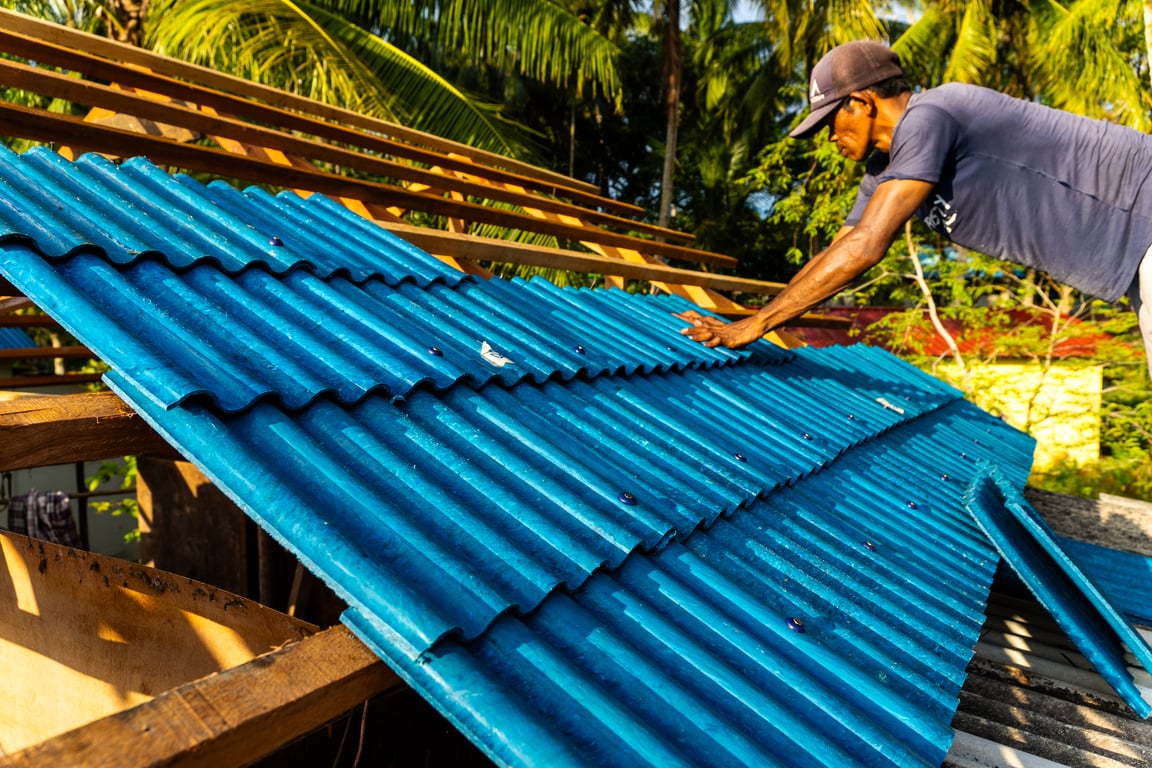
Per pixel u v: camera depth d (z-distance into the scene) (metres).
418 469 1.82
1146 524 5.49
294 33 9.00
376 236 3.29
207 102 4.19
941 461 4.12
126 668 2.31
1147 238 2.67
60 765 0.98
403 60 10.59
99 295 1.95
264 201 3.24
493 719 1.25
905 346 14.68
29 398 1.76
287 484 1.58
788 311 3.52
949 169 2.84
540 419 2.36
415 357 2.30
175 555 3.86
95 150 3.06
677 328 4.07
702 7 21.91
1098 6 13.73
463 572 1.51
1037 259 2.91
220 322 2.03
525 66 12.22
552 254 4.19
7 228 1.94
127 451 1.85
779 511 2.56
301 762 1.68
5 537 2.50
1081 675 3.05
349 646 1.36
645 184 25.06
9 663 2.63
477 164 6.08
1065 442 14.59
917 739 1.63
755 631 1.82
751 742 1.43
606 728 1.34
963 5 15.35
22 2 9.72
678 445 2.62
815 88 3.12
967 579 2.61
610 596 1.72
